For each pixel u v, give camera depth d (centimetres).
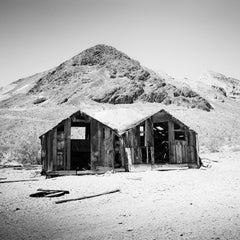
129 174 2117
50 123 6375
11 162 3747
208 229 668
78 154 2811
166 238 609
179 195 1173
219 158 3372
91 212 916
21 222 802
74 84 12569
